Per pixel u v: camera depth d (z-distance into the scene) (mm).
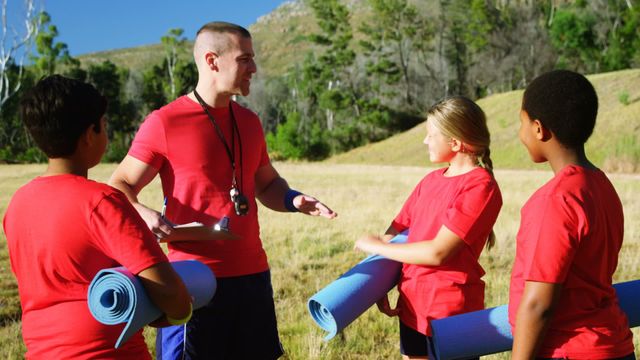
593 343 2281
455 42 72500
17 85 64312
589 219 2242
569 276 2297
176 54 78750
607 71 65562
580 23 65625
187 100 3410
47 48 68875
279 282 6941
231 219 3371
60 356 2207
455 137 3070
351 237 9953
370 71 72062
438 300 3031
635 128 39469
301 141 65250
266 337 3496
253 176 3580
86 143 2332
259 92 78688
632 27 64250
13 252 2295
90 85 2357
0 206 15945
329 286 3104
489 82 70312
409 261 3008
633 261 7586
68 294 2215
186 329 3299
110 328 2240
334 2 74250
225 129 3443
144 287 2178
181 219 3352
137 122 76812
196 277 2736
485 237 3066
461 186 3039
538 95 2393
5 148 64438
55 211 2197
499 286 6555
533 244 2258
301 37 145000
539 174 30250
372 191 19328
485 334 2670
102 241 2189
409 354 3203
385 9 73250
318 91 74062
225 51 3334
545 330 2223
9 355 4684
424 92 71250
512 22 71875
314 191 19547
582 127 2355
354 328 5355
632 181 22500
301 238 9680
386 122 66938
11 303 6289
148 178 3367
